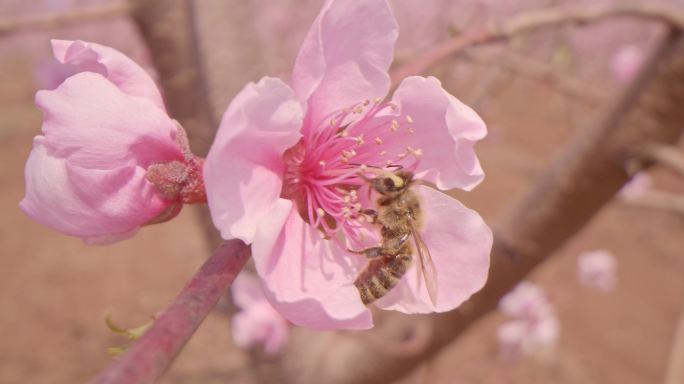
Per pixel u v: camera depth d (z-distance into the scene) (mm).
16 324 521
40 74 186
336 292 115
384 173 119
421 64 147
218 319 519
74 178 108
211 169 102
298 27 379
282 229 116
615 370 502
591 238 640
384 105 119
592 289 567
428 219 119
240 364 478
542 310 393
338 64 116
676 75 165
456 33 155
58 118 108
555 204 178
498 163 392
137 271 588
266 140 109
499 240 184
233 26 193
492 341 490
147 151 112
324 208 123
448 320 194
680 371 232
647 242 653
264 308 230
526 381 481
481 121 114
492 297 189
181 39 185
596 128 175
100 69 113
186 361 488
